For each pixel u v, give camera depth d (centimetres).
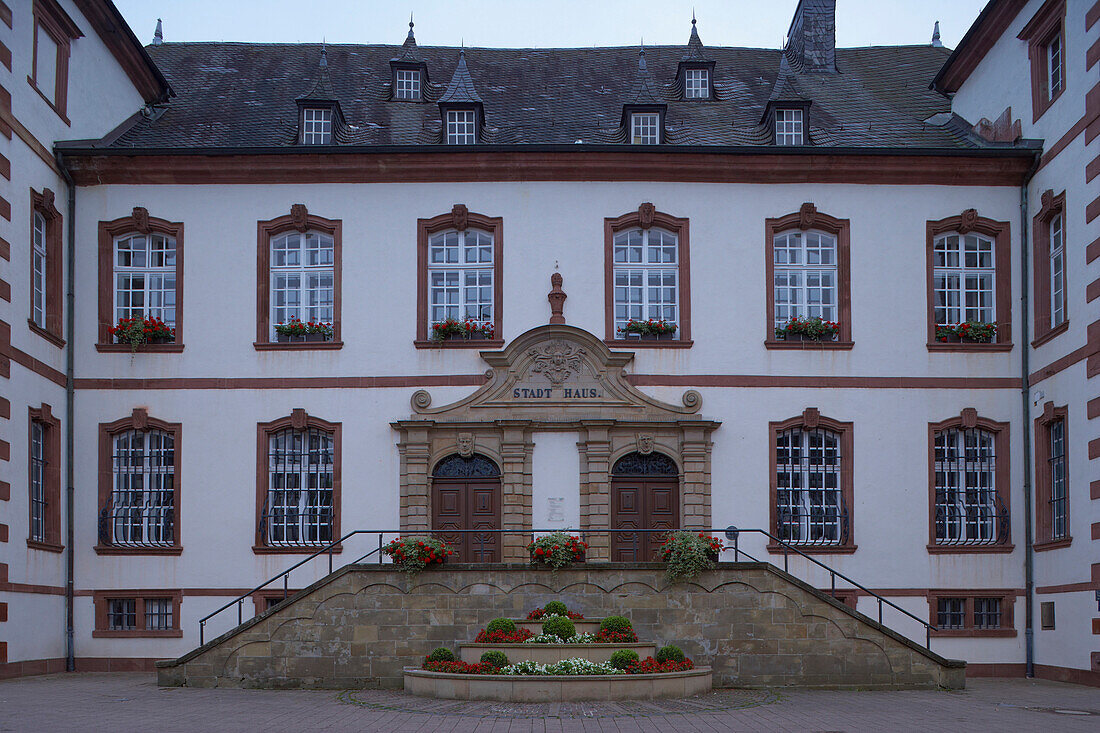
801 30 2906
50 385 2162
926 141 2447
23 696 1645
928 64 2902
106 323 2288
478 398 2250
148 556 2217
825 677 1823
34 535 2119
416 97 2644
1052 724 1400
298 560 2214
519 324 2289
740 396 2272
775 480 2252
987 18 2394
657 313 2322
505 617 1838
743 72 2825
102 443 2245
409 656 1825
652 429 2248
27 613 2020
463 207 2308
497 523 2241
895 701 1655
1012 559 2241
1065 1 2134
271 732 1297
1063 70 2153
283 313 2327
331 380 2270
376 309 2292
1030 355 2283
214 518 2231
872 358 2297
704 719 1422
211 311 2292
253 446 2252
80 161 2269
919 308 2316
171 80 2712
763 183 2341
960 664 1825
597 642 1709
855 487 2255
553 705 1531
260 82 2709
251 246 2311
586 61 2869
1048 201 2203
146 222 2300
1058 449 2178
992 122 2450
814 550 2227
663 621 1839
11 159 2009
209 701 1614
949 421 2283
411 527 2209
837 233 2339
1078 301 2070
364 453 2248
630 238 2341
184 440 2253
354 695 1691
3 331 1956
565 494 2233
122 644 2189
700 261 2312
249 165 2308
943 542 2256
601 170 2319
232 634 1816
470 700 1581
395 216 2319
